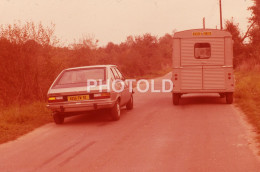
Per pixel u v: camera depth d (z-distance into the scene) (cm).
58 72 1652
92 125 1048
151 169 580
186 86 1392
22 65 1549
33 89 1583
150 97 1823
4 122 1086
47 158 681
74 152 718
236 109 1232
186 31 1384
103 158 660
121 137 845
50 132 970
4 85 1518
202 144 737
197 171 561
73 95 1044
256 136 788
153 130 913
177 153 673
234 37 4591
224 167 575
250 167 571
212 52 1373
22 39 1555
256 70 3428
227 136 804
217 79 1375
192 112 1205
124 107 1462
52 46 1627
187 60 1386
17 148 783
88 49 2731
